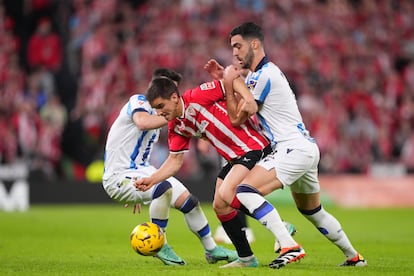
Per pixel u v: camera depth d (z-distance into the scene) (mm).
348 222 56188
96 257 31750
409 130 81625
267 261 30062
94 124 77438
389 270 26266
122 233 45219
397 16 94812
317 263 28766
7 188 70875
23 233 45156
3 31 85250
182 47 84438
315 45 88250
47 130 75875
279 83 26016
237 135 26531
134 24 86750
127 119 29328
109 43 84312
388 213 66375
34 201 72375
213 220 56375
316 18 90625
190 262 29391
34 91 79500
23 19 87688
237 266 26891
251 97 25422
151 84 26094
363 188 75938
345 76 86312
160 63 82875
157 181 26859
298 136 26016
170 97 25844
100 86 79688
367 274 24797
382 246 37969
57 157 76438
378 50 91000
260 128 27016
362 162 78625
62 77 83875
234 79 25547
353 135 79688
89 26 85750
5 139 74438
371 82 85875
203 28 86312
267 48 85750
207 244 28609
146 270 26000
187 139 27109
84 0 87625
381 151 80188
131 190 29172
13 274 25625
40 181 72500
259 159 26719
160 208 28250
